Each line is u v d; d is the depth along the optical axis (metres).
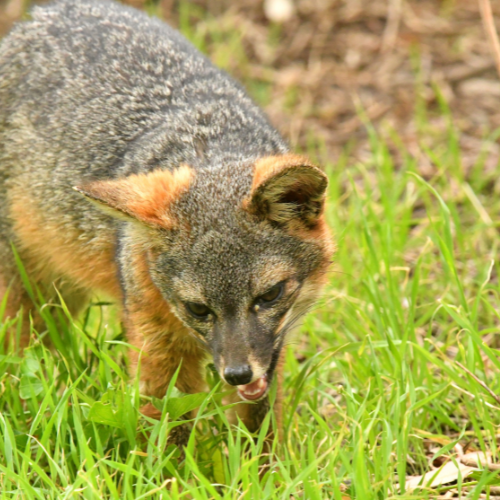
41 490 7.90
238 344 8.53
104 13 11.37
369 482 8.02
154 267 8.98
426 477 8.88
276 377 9.42
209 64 11.17
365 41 18.73
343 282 12.57
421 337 11.94
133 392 8.89
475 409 9.77
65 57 10.96
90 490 7.60
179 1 19.88
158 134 10.02
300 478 7.56
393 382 9.57
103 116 10.50
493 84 17.06
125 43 10.92
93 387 9.76
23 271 10.83
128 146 10.26
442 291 12.47
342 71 18.17
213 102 10.30
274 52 18.81
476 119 16.38
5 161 11.25
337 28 19.19
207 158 9.49
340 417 9.96
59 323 11.53
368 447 8.77
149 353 9.47
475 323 10.22
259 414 9.77
